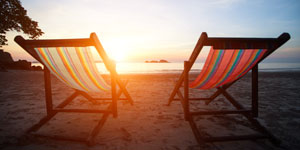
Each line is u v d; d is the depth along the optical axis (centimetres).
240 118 230
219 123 212
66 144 157
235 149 147
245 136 154
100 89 211
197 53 146
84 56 151
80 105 304
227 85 228
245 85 564
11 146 153
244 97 372
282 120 220
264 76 907
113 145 155
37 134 164
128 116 239
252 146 152
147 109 275
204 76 184
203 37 128
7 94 410
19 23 1061
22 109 276
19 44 138
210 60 160
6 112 258
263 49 147
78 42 135
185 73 169
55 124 210
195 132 161
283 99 345
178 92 243
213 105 303
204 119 226
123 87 243
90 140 152
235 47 136
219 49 134
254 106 168
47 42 137
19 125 205
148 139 167
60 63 162
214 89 496
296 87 509
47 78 176
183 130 189
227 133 182
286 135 176
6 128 196
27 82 670
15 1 1007
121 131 187
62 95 404
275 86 532
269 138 155
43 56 156
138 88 514
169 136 174
